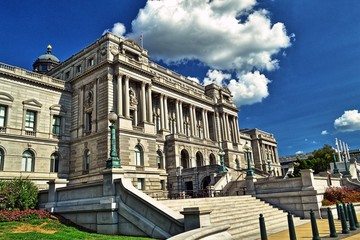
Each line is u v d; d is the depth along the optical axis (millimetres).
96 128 47438
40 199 24234
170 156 58750
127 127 46750
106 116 46000
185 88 69562
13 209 22016
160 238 14938
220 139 75938
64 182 23719
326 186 31562
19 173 44125
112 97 47594
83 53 54875
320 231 17625
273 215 24359
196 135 69938
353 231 16594
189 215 13828
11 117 45344
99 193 19312
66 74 58750
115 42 51562
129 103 50500
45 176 47031
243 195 30156
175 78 72500
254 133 104312
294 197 27359
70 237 15766
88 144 47938
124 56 50250
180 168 56844
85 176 46219
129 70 50562
